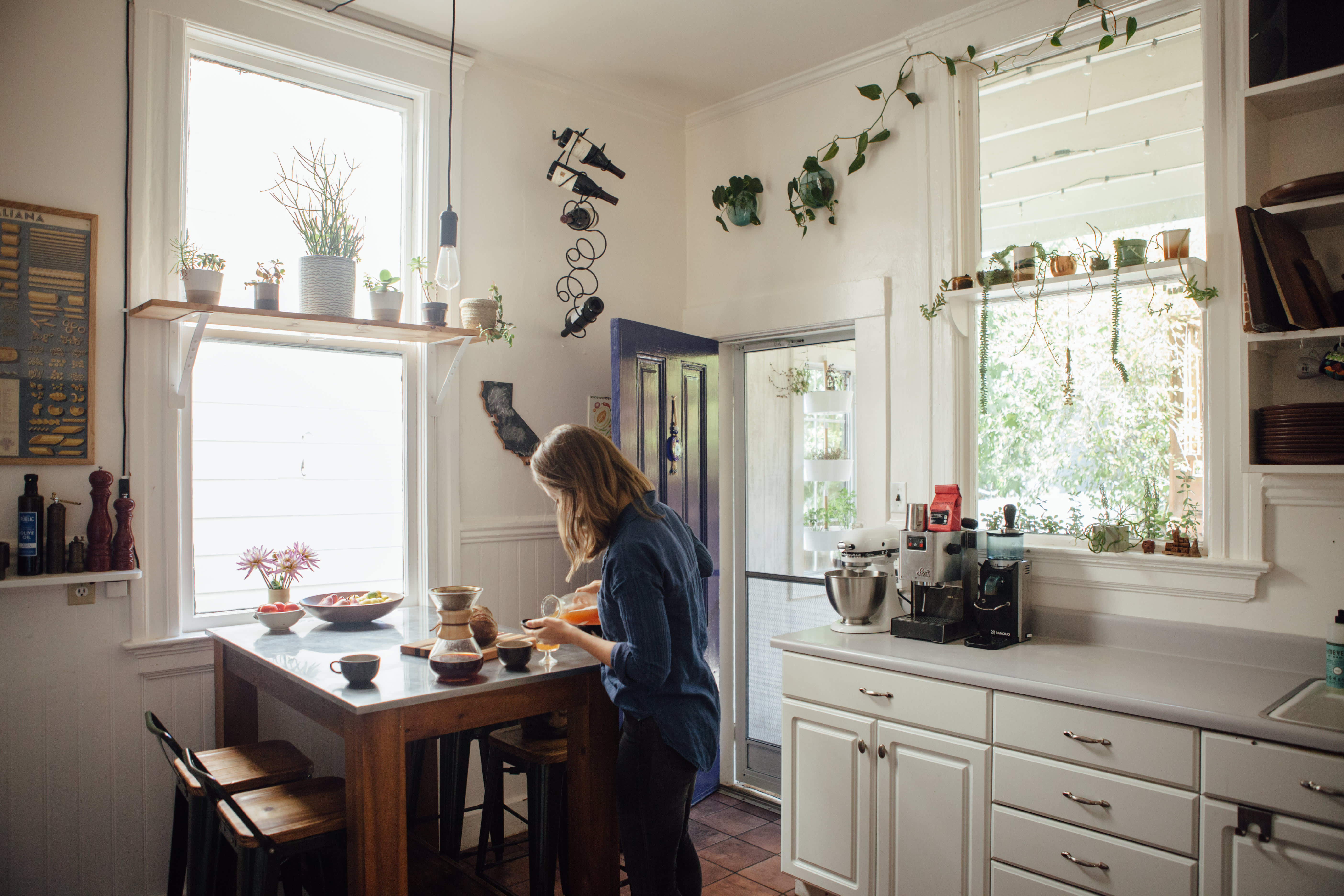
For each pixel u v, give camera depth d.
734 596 3.64
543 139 3.32
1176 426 2.44
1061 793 1.95
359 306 2.88
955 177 2.85
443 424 3.00
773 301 3.41
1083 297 2.63
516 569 3.20
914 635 2.49
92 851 2.31
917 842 2.20
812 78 3.29
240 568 2.61
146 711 2.35
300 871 2.19
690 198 3.79
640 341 3.18
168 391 2.46
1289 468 1.98
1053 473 2.69
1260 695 1.89
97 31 2.36
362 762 1.70
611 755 2.06
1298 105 2.12
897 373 3.01
